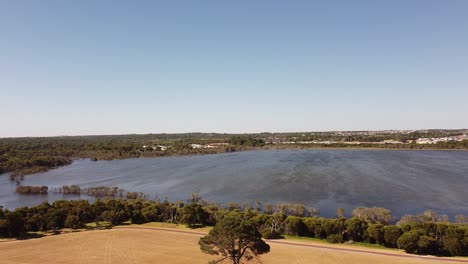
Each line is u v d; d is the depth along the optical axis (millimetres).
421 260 54875
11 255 59625
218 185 139875
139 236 72562
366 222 70375
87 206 88062
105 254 59344
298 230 73000
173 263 54094
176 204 97875
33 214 82750
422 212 92250
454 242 56594
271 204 103625
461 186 124938
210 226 82750
